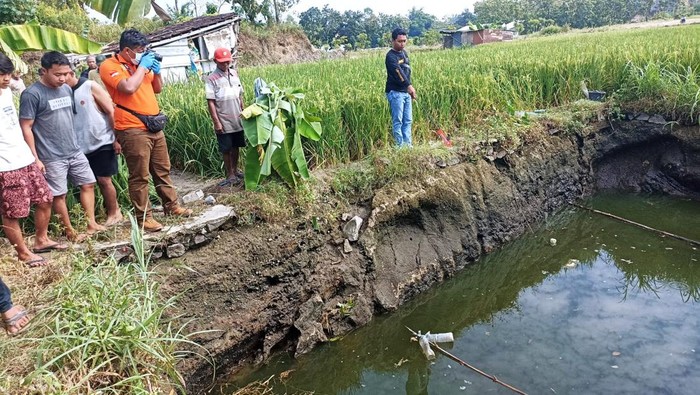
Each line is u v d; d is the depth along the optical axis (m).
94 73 6.58
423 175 7.23
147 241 4.96
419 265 6.92
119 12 3.95
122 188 6.07
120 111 4.91
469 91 9.36
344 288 6.21
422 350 5.82
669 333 5.78
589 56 11.23
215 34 18.42
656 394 4.79
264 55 30.50
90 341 3.42
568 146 9.65
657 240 8.27
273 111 5.88
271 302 5.61
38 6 17.14
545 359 5.47
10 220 4.46
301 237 5.92
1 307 3.73
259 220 5.75
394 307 6.52
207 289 5.15
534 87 10.54
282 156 6.01
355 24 62.12
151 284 4.59
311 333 5.80
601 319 6.19
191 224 5.27
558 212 9.44
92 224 5.17
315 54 34.03
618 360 5.34
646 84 9.80
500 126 8.70
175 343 4.07
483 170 8.08
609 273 7.45
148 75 5.11
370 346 6.02
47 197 4.65
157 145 5.21
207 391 5.07
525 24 65.38
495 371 5.34
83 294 4.02
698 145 9.18
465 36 41.22
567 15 66.25
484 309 6.72
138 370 3.63
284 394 5.23
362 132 7.64
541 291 7.07
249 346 5.48
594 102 10.22
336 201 6.48
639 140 9.95
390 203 6.74
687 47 11.09
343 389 5.38
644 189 10.09
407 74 7.38
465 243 7.52
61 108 4.75
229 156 6.45
